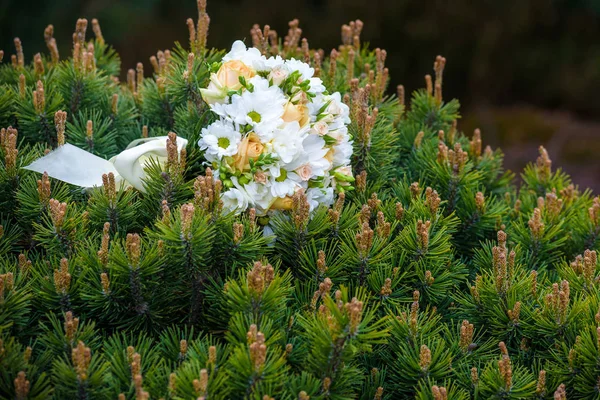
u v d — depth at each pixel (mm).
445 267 1814
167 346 1670
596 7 5590
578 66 5676
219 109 1772
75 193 1810
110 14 5578
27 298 1646
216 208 1696
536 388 1697
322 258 1719
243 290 1629
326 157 1804
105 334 1681
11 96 1955
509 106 5645
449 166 1955
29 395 1566
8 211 1792
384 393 1720
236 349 1569
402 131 2096
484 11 5477
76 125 1938
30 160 1798
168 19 6055
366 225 1736
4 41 5172
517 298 1772
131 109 2037
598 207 1979
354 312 1561
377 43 5547
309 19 5785
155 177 1758
